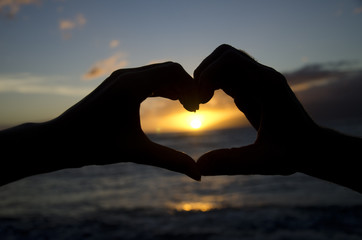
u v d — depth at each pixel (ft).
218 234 24.58
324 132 3.02
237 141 220.64
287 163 2.94
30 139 2.62
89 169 93.86
